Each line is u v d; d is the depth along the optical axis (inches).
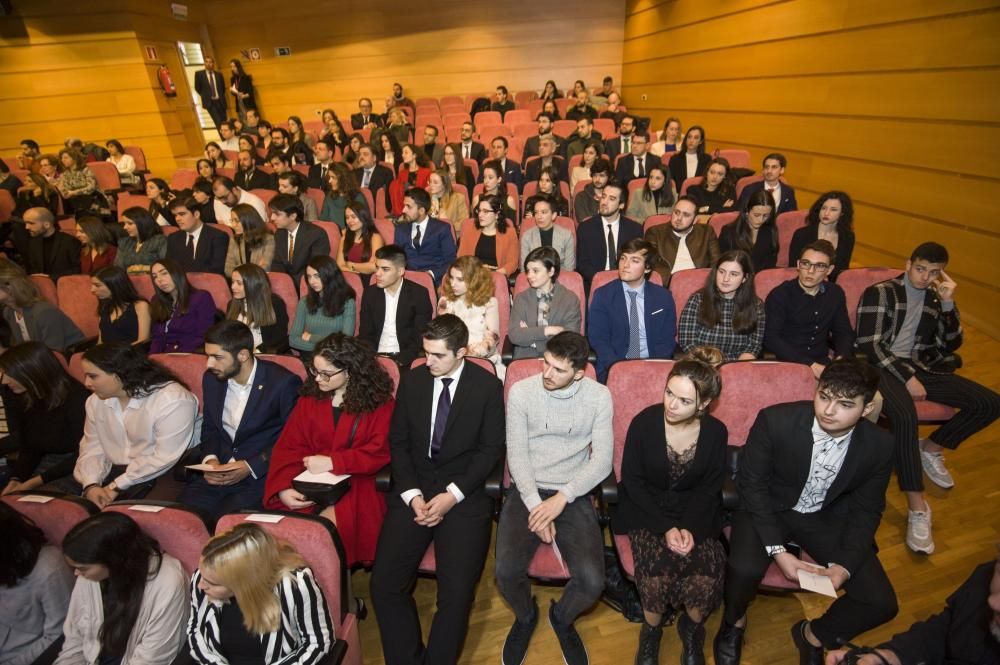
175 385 81.7
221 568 47.1
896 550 82.9
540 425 74.3
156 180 200.4
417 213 150.9
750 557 63.5
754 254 137.2
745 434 78.4
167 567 55.3
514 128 307.0
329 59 416.5
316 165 253.6
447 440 75.4
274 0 398.9
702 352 78.0
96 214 227.5
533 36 408.8
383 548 68.6
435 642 62.3
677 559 64.8
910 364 93.5
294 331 119.3
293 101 430.0
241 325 79.8
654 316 104.2
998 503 90.4
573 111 339.6
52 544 60.1
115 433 82.4
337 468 72.8
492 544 90.7
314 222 160.2
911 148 163.9
